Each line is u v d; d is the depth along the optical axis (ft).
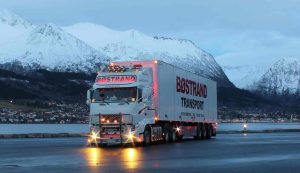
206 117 153.17
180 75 131.75
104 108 106.83
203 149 98.12
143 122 108.68
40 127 460.96
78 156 81.76
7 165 67.41
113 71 110.11
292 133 228.84
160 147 105.40
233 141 133.39
